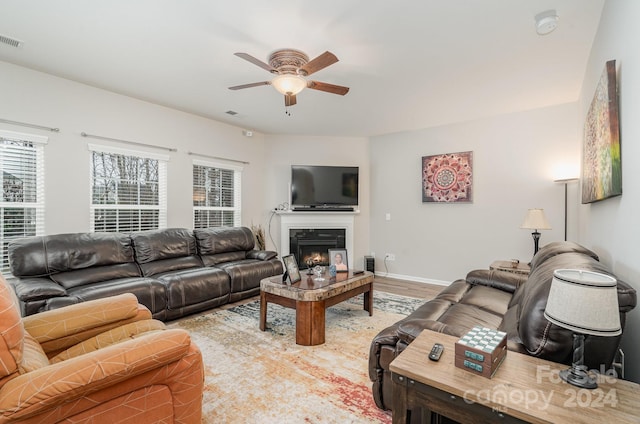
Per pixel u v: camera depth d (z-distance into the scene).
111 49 2.73
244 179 5.37
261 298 2.96
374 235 5.75
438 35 2.45
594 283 1.01
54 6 2.14
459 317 2.04
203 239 4.25
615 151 1.71
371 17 2.22
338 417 1.72
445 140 4.96
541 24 2.18
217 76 3.27
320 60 2.35
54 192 3.31
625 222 1.64
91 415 1.15
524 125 4.29
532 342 1.26
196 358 1.42
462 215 4.80
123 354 1.19
